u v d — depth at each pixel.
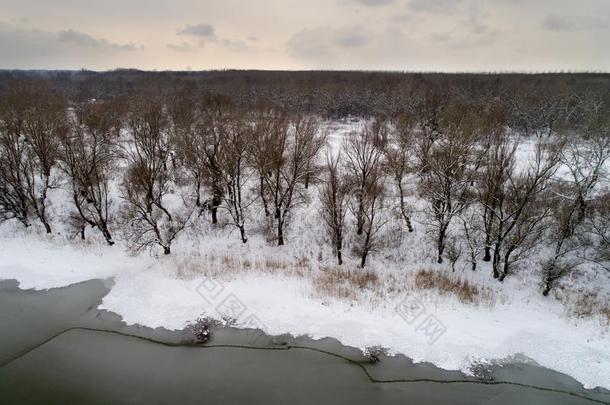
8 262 27.05
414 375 18.62
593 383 18.14
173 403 16.94
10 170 29.59
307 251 27.88
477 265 26.00
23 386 17.58
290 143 31.91
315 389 17.77
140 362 19.09
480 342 20.17
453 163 24.50
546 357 19.39
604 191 29.73
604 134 28.33
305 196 30.86
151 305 22.66
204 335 20.81
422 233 28.78
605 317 21.53
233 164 27.11
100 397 17.14
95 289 24.42
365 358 19.52
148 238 28.61
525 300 23.17
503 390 17.88
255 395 17.39
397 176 28.53
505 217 25.33
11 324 21.47
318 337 20.72
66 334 20.80
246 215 31.02
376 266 26.42
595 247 25.83
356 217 28.47
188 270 25.47
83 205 31.42
